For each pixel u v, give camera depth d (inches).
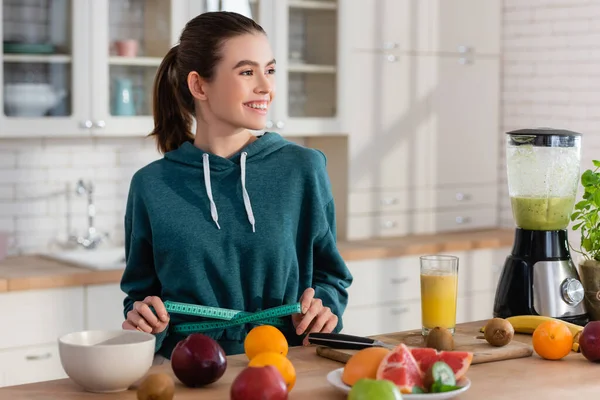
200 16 97.0
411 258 195.3
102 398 69.8
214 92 94.5
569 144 96.4
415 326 196.7
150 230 95.9
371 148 204.8
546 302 96.4
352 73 200.8
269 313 90.0
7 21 162.4
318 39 196.5
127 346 70.2
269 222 94.1
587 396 70.2
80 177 187.2
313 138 210.2
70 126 169.2
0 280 150.0
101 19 170.9
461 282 202.7
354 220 203.9
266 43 95.0
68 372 71.0
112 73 173.3
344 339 83.3
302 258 97.7
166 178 96.0
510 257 99.9
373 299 190.4
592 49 204.5
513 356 83.0
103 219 190.4
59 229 185.6
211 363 71.6
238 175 95.9
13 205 180.4
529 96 217.9
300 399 68.6
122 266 164.6
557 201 96.5
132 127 175.8
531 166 96.9
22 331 152.9
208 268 93.3
